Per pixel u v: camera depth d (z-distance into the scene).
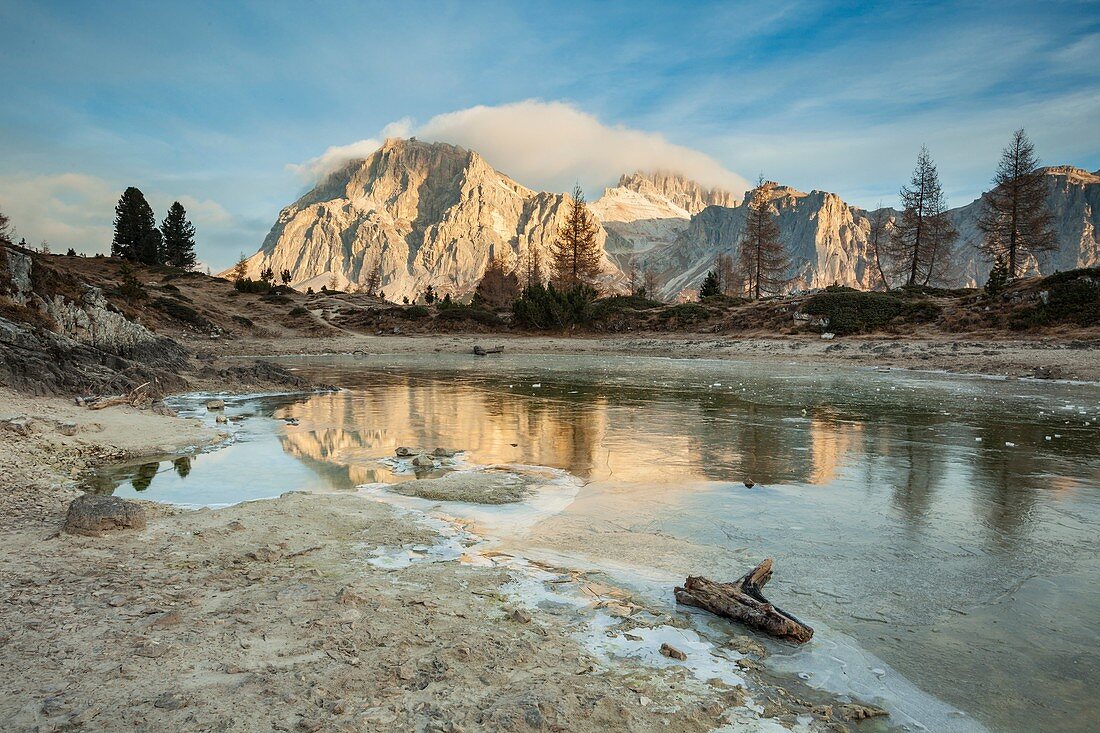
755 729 4.23
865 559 7.67
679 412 20.19
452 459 13.92
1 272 28.62
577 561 7.71
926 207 73.25
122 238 102.56
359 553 7.87
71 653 4.81
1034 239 62.31
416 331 73.06
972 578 7.04
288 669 4.67
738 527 8.96
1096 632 5.77
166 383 26.86
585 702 4.36
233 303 80.62
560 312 70.94
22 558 7.11
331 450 15.09
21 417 15.48
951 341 42.66
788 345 48.41
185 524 8.84
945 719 4.43
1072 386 26.33
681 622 6.01
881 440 15.21
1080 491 10.59
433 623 5.69
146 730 3.79
